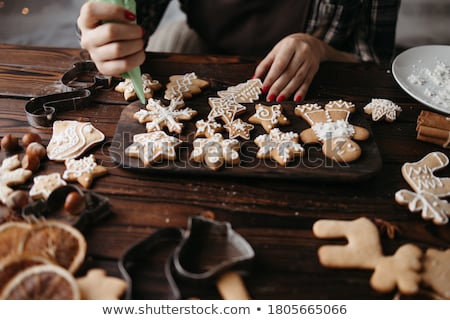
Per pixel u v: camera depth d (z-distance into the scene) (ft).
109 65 2.38
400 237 1.98
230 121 2.41
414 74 2.75
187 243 1.89
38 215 1.99
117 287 1.77
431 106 2.47
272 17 3.46
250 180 2.17
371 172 2.15
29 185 2.12
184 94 2.57
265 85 2.65
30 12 5.07
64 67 2.84
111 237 1.94
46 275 1.72
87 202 2.01
